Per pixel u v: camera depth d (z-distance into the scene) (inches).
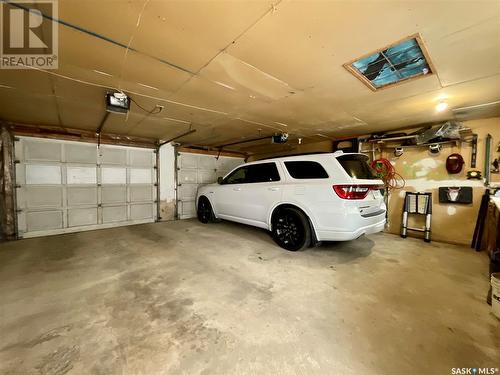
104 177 210.8
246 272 105.5
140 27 65.9
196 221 244.8
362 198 115.6
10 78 99.0
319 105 131.2
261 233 184.1
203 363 52.7
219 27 65.4
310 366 52.4
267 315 71.8
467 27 63.7
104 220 210.5
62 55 81.3
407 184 184.5
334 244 153.1
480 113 141.9
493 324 68.2
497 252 119.2
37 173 177.5
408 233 182.9
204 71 92.4
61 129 186.2
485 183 149.4
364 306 77.6
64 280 96.1
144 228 207.5
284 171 144.9
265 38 70.4
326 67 88.4
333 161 122.8
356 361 53.9
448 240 162.7
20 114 150.3
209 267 111.5
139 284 92.7
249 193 163.5
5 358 53.2
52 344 58.0
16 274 102.3
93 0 55.5
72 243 155.9
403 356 55.5
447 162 163.2
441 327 66.7
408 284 94.4
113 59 83.7
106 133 209.9
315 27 64.9
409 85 103.9
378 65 88.1
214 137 232.1
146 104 132.0
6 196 164.9
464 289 90.4
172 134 216.8
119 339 60.2
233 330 64.4
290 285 92.7
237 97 120.3
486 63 83.4
